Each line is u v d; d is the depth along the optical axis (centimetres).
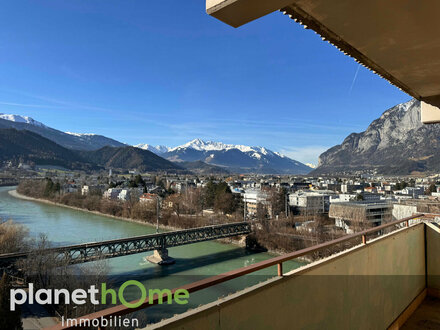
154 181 15725
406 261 406
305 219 5778
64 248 2809
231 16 184
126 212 6581
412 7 211
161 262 3444
